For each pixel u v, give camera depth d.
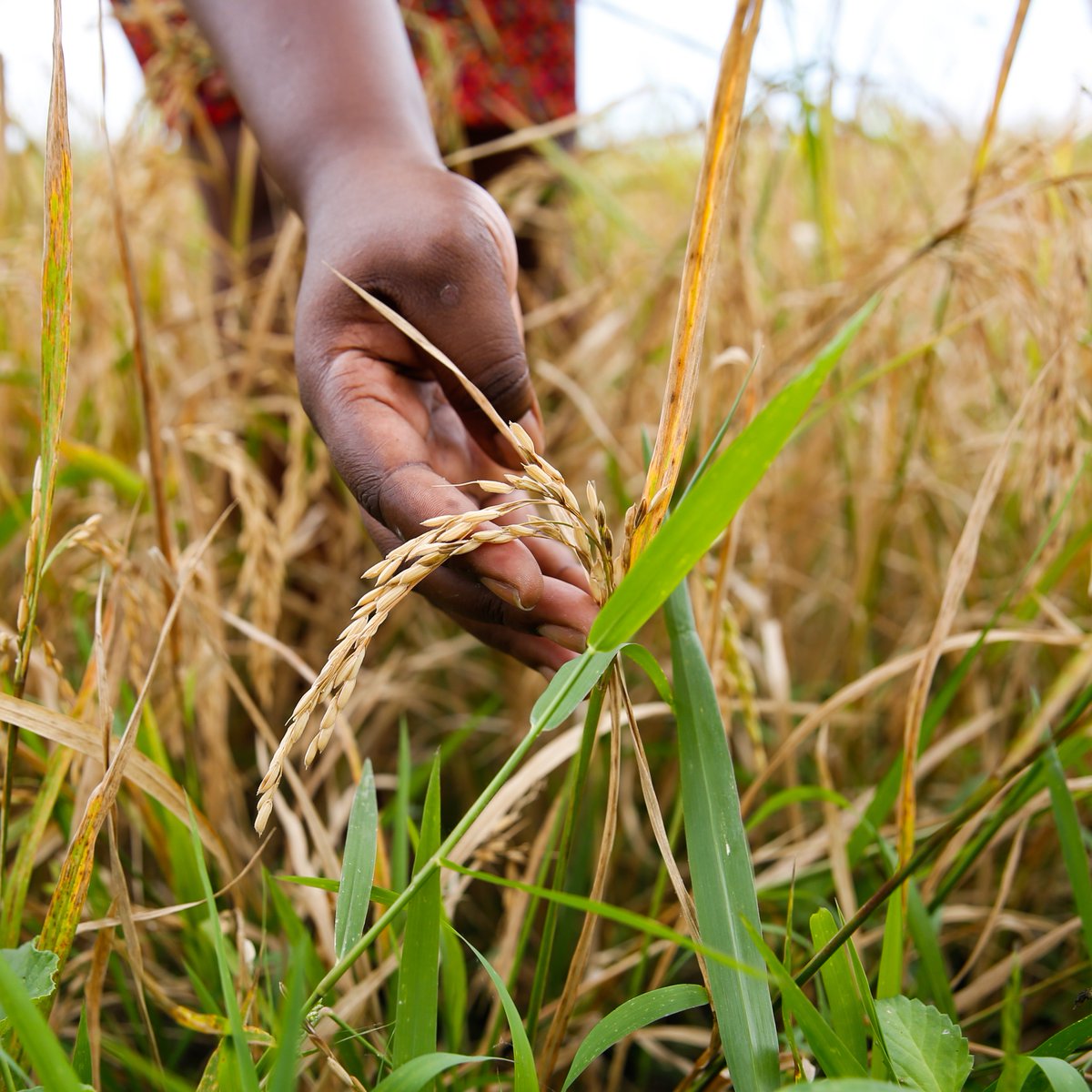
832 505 1.21
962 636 0.66
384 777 0.88
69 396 1.02
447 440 0.54
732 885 0.46
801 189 1.27
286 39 0.54
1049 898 0.84
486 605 0.48
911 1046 0.43
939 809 0.89
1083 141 1.15
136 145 1.03
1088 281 0.75
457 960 0.55
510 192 1.18
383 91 0.54
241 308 1.13
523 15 1.16
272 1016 0.49
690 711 0.48
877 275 0.96
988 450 1.15
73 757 0.60
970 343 1.00
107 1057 0.61
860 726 0.96
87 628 0.91
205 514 0.97
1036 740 0.59
